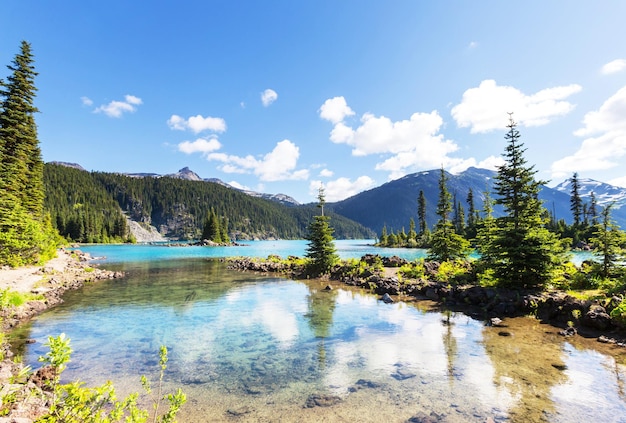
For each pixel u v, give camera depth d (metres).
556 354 11.42
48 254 41.78
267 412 7.81
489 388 8.91
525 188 20.75
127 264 49.06
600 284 18.83
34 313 17.72
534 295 17.86
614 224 19.89
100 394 4.59
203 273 37.41
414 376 9.78
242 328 15.10
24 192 39.50
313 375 9.98
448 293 21.48
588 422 7.17
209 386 9.24
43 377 9.04
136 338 13.62
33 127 40.09
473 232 80.12
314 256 34.88
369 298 22.25
